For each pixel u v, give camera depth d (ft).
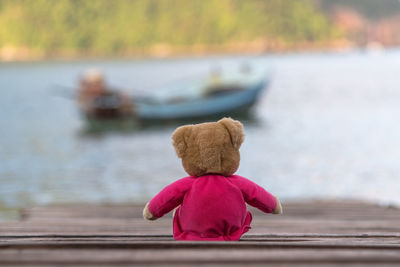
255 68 112.27
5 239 9.93
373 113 106.01
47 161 58.08
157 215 8.35
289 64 348.18
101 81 97.71
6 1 572.10
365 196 39.50
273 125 90.48
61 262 5.80
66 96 154.20
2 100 146.41
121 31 588.91
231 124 8.21
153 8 607.37
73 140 77.15
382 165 52.13
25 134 84.58
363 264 5.62
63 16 571.28
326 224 18.39
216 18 616.39
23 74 276.62
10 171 51.21
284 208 24.64
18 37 558.15
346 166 51.98
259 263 5.66
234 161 8.23
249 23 628.69
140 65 367.66
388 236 11.30
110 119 96.02
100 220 19.84
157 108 92.68
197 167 8.17
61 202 37.11
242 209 8.23
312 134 78.18
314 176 47.47
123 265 5.70
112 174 49.19
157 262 5.74
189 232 8.23
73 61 460.96
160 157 60.18
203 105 94.79
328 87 174.40
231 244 6.89
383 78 212.84
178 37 603.26
